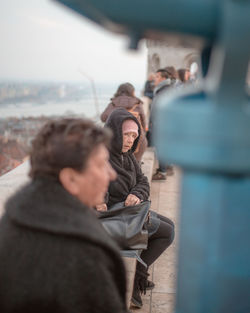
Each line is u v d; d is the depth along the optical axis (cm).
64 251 95
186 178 55
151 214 288
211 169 51
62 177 102
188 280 60
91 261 96
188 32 50
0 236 100
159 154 55
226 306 59
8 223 101
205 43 53
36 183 103
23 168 405
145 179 287
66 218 98
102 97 596
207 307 60
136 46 53
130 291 230
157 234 275
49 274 94
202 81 62
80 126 103
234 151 49
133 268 231
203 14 47
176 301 64
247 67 46
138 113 400
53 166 101
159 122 54
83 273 94
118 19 48
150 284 298
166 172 586
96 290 95
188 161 51
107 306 95
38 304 94
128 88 432
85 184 103
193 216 56
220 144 49
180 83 582
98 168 104
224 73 47
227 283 58
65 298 93
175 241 384
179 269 61
